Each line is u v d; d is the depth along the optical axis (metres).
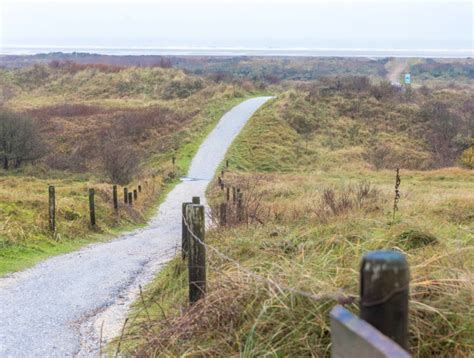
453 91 58.75
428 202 10.45
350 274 3.80
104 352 4.96
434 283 3.43
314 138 43.69
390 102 51.12
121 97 62.72
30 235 11.47
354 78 56.00
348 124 46.78
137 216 18.12
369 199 10.41
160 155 38.88
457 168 32.53
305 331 3.35
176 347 3.81
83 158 36.38
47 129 43.53
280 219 9.12
